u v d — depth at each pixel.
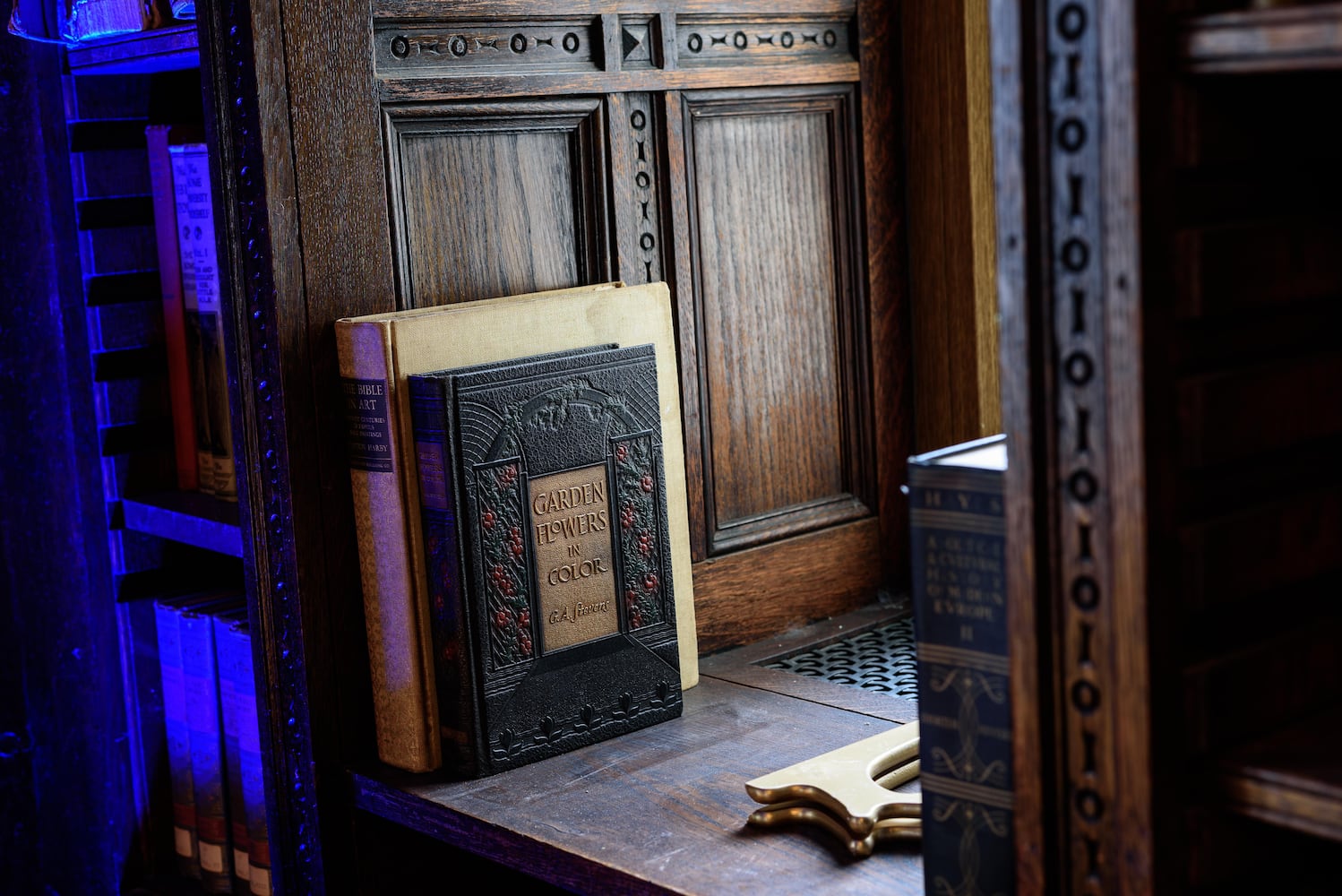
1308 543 0.87
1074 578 0.80
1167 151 0.76
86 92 1.58
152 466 1.64
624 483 1.39
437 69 1.42
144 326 1.62
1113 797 0.80
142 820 1.66
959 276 1.73
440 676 1.31
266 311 1.32
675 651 1.43
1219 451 0.80
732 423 1.66
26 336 1.53
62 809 1.60
